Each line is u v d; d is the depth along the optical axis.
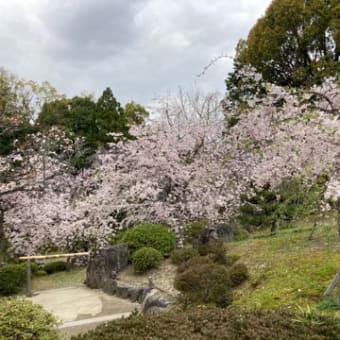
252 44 16.61
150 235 9.55
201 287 6.19
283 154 6.57
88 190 13.36
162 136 9.84
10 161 13.29
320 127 5.90
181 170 9.75
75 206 12.13
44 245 12.51
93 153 19.23
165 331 3.24
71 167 14.34
